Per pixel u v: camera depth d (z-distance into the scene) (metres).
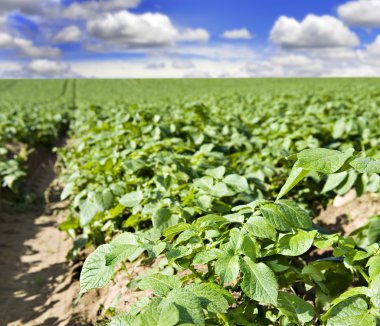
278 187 5.50
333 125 6.80
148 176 4.59
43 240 5.75
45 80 66.94
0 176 7.66
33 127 12.14
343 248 2.02
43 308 3.96
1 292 4.29
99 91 48.78
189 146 5.71
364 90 26.08
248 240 1.91
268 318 2.07
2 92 48.06
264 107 12.74
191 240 2.08
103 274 1.80
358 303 1.65
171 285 1.73
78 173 5.01
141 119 7.16
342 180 3.92
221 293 1.67
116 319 1.55
